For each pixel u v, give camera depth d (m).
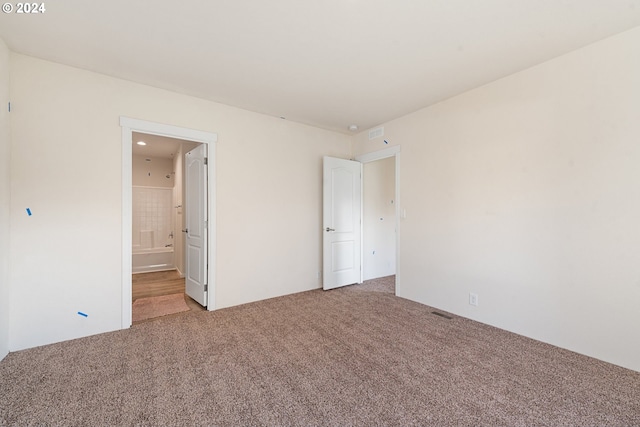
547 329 2.43
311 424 1.49
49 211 2.43
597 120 2.15
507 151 2.69
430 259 3.43
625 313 2.03
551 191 2.40
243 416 1.55
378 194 5.09
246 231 3.57
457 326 2.81
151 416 1.55
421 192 3.53
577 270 2.26
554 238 2.38
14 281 2.29
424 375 1.95
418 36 2.10
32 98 2.37
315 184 4.27
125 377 1.92
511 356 2.21
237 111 3.50
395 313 3.19
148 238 6.29
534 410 1.60
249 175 3.60
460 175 3.09
